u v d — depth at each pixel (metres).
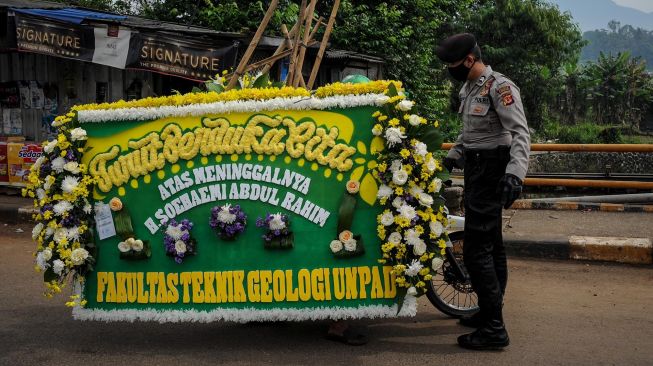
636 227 7.57
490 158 4.05
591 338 4.31
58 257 4.18
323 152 3.99
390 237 3.89
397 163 3.86
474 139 4.14
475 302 5.09
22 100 11.27
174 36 9.72
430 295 4.73
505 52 32.88
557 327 4.56
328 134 3.99
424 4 16.48
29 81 11.20
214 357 4.01
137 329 4.61
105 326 4.68
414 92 16.56
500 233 4.48
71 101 11.09
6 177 10.31
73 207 4.11
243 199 4.06
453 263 4.75
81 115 4.18
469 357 3.96
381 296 4.00
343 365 3.84
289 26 13.55
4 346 4.25
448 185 4.38
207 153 4.07
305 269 4.02
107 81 11.19
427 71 17.50
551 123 42.06
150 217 4.14
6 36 10.49
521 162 3.84
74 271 4.17
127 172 4.15
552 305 5.12
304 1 5.00
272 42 10.98
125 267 4.17
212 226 4.01
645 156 20.00
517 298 5.34
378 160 3.94
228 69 9.76
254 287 4.05
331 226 4.01
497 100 4.00
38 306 5.18
